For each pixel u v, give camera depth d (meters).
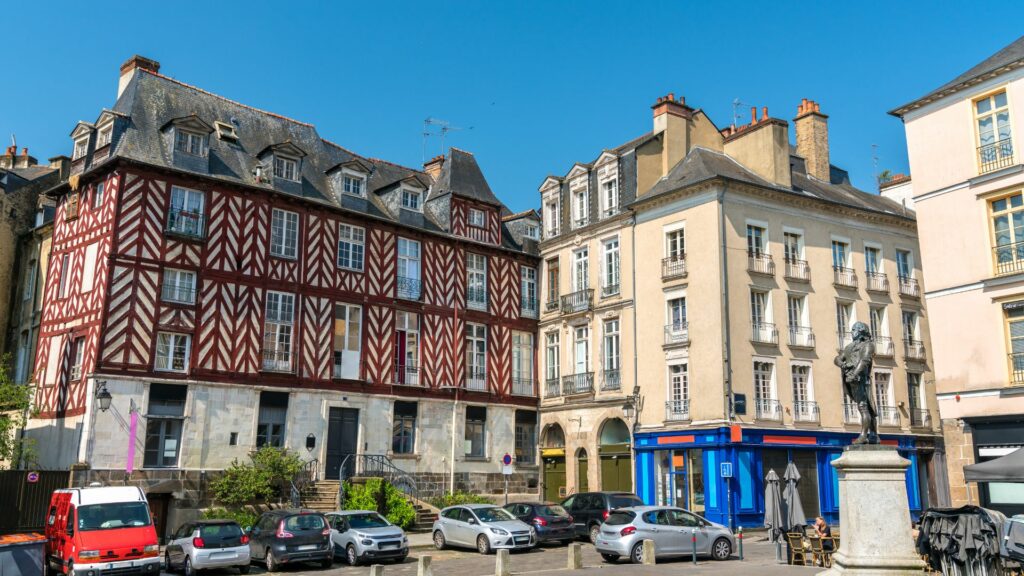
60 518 15.30
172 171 22.05
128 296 20.95
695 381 23.56
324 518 17.08
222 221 22.92
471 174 30.62
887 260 27.75
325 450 23.94
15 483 19.12
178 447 21.33
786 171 26.19
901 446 26.00
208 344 22.11
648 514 16.83
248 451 22.42
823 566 14.43
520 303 30.08
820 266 25.91
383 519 18.16
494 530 18.45
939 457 27.12
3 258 27.73
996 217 18.23
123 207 21.25
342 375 24.78
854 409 25.44
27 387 21.98
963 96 18.95
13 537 12.92
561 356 28.91
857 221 27.22
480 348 28.70
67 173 29.62
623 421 25.80
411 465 25.91
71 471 19.58
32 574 12.57
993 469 13.97
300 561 16.33
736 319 23.42
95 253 21.67
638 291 25.97
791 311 25.00
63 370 21.80
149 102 23.75
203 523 16.03
